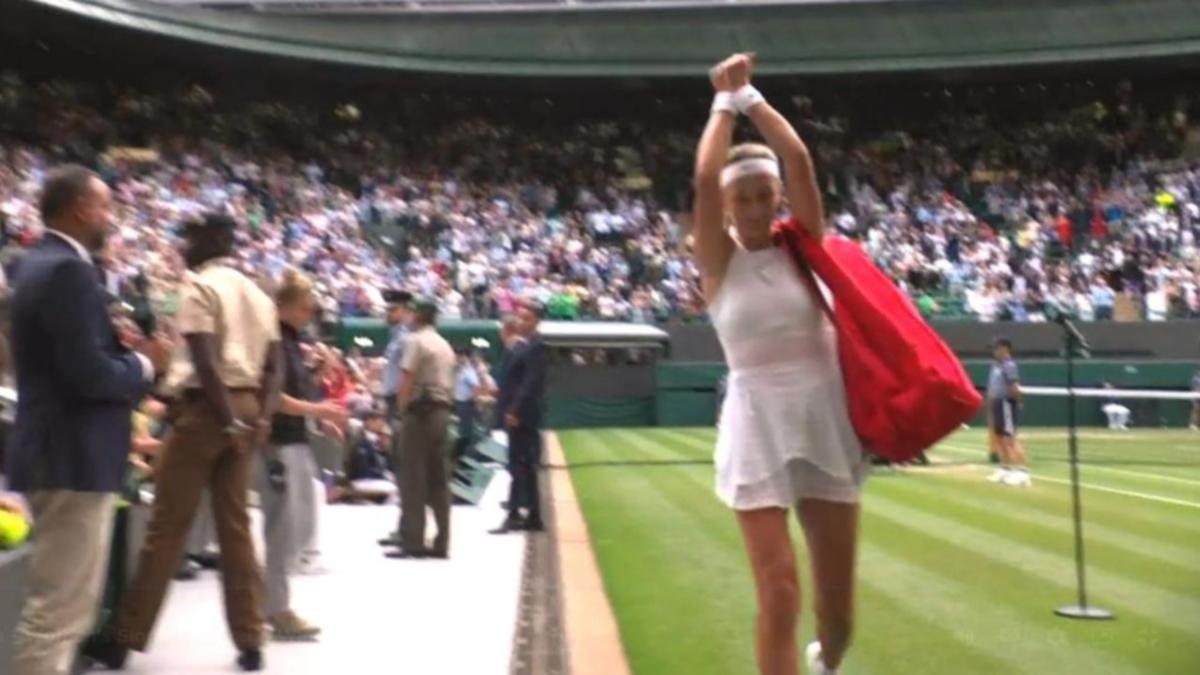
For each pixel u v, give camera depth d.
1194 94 39.72
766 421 3.54
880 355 3.48
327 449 12.15
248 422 5.27
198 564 7.66
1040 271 31.50
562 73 37.06
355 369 16.19
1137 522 10.13
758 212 3.54
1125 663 5.28
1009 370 14.20
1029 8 37.66
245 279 5.39
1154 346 27.62
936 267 32.25
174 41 31.77
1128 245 32.81
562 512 11.12
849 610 3.76
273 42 33.50
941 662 5.29
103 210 4.39
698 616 6.35
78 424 4.16
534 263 32.19
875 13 38.16
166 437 5.39
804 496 3.64
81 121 32.16
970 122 41.22
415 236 33.34
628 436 22.42
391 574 7.76
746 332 3.56
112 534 5.43
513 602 6.81
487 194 37.75
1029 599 6.73
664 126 41.38
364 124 39.41
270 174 34.47
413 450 8.42
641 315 29.12
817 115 41.75
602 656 5.50
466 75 36.78
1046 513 10.70
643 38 37.94
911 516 10.48
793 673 3.47
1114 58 36.47
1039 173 39.03
